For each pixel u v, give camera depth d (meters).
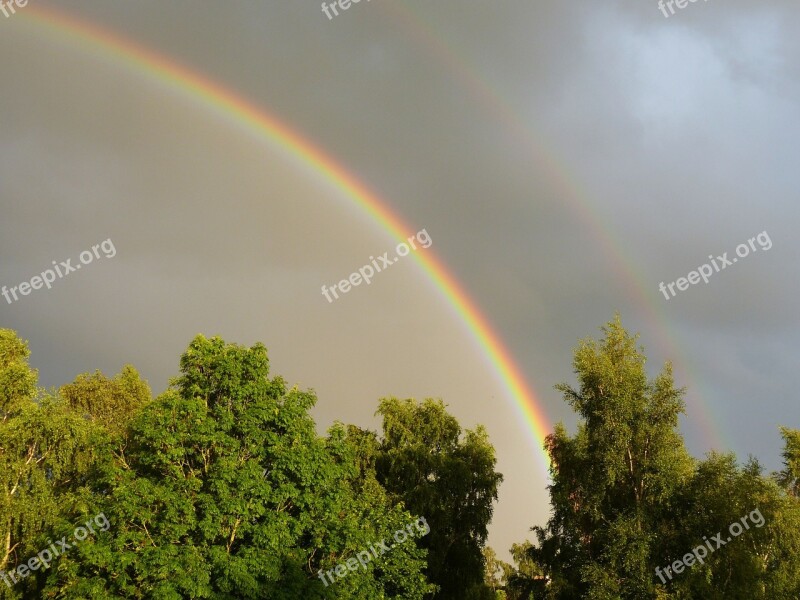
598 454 43.97
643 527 41.97
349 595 34.59
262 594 31.38
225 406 35.75
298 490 34.78
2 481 39.47
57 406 43.50
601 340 46.78
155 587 29.92
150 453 33.41
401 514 41.59
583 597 41.56
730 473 43.78
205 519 31.69
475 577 58.97
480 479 61.16
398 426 63.44
